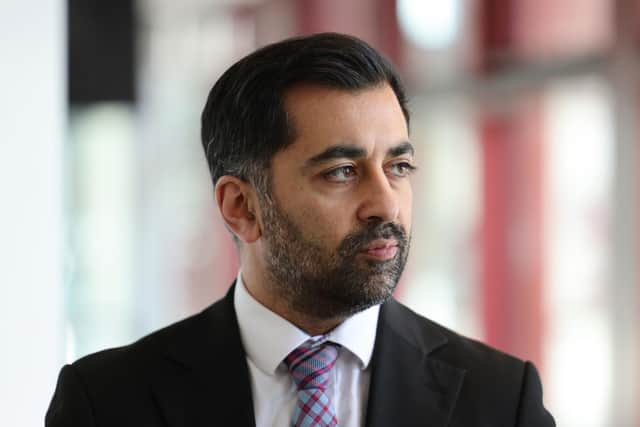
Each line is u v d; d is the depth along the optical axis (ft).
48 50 13.12
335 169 8.73
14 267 12.70
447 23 29.48
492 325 28.55
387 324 9.69
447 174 29.48
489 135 28.55
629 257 24.81
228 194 9.62
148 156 33.58
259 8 33.96
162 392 9.38
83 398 9.36
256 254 9.48
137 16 32.71
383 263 8.71
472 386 9.42
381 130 8.80
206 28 34.40
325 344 9.36
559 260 26.86
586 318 26.14
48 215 13.05
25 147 12.87
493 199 28.48
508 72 28.04
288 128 8.89
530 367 9.72
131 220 33.27
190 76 34.30
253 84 9.20
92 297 32.42
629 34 24.76
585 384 26.14
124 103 32.58
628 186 24.79
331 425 9.04
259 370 9.46
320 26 32.40
